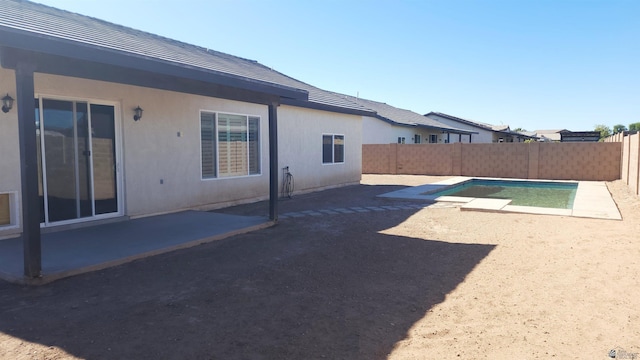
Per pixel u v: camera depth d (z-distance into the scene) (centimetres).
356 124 1791
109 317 405
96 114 827
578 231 807
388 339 370
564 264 595
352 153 1769
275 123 873
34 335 365
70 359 324
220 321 400
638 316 414
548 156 2027
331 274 554
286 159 1370
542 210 1030
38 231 499
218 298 461
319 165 1547
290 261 611
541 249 681
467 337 374
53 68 514
